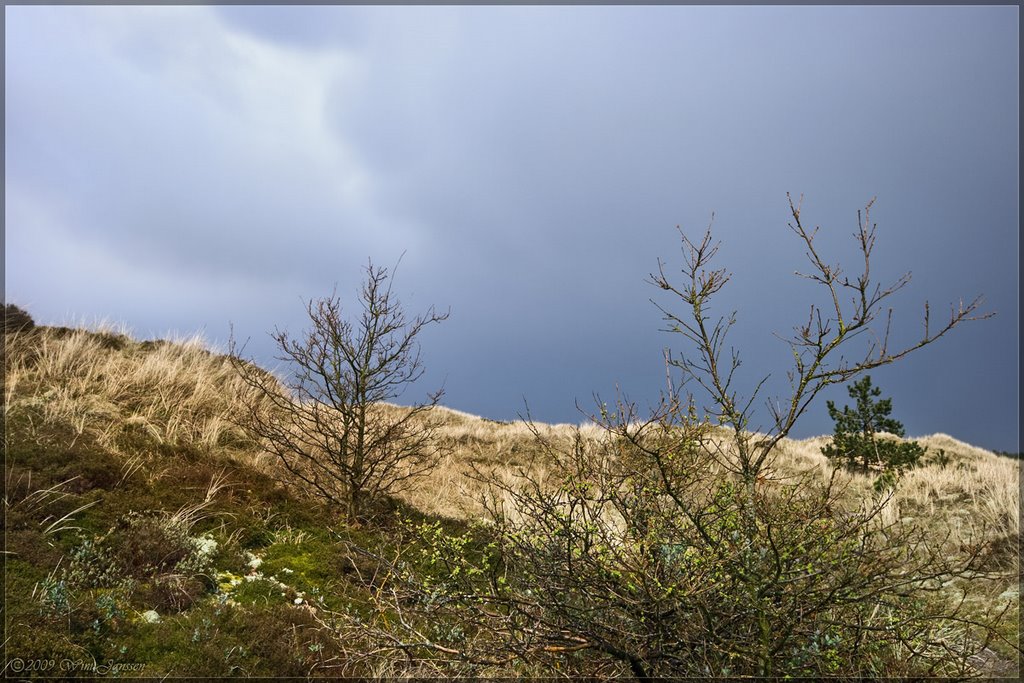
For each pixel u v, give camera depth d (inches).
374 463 354.3
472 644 170.6
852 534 139.6
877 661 144.1
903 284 134.1
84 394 371.2
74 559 221.3
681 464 156.6
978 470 474.3
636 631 141.3
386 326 362.6
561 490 163.2
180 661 184.2
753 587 127.9
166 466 319.9
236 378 462.6
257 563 265.9
